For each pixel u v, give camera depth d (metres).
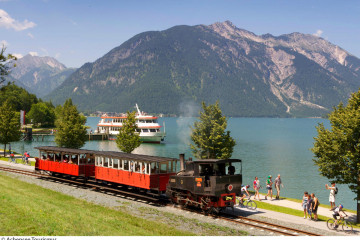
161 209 26.19
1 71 22.61
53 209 20.41
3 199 20.92
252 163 78.38
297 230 20.64
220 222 22.61
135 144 50.62
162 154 90.50
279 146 120.56
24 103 187.75
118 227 18.69
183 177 26.52
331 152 26.25
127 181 30.36
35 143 110.06
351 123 25.42
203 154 36.91
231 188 24.73
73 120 59.88
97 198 29.56
